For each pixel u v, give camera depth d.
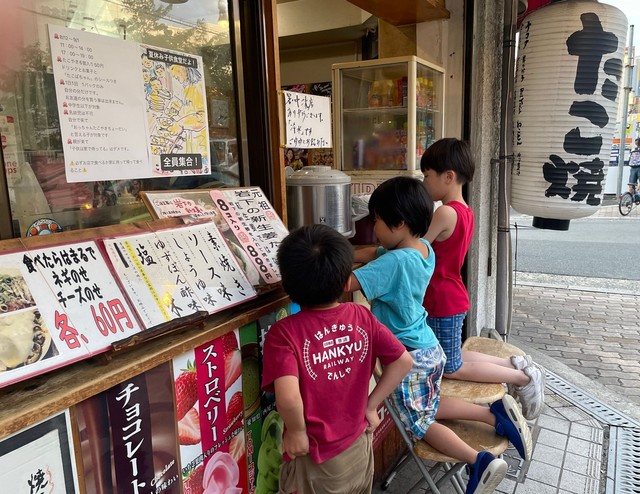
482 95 3.57
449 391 2.10
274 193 1.92
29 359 0.95
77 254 1.13
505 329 4.02
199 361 1.31
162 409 1.20
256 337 1.54
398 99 3.54
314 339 1.34
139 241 1.28
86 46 1.33
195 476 1.33
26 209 1.30
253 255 1.57
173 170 1.60
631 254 7.78
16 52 1.25
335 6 5.50
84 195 1.40
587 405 3.24
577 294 5.88
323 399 1.35
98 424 1.06
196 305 1.29
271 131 1.89
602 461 2.66
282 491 1.46
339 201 2.13
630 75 13.30
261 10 1.78
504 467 1.69
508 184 3.79
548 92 3.32
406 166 3.50
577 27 3.18
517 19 3.82
